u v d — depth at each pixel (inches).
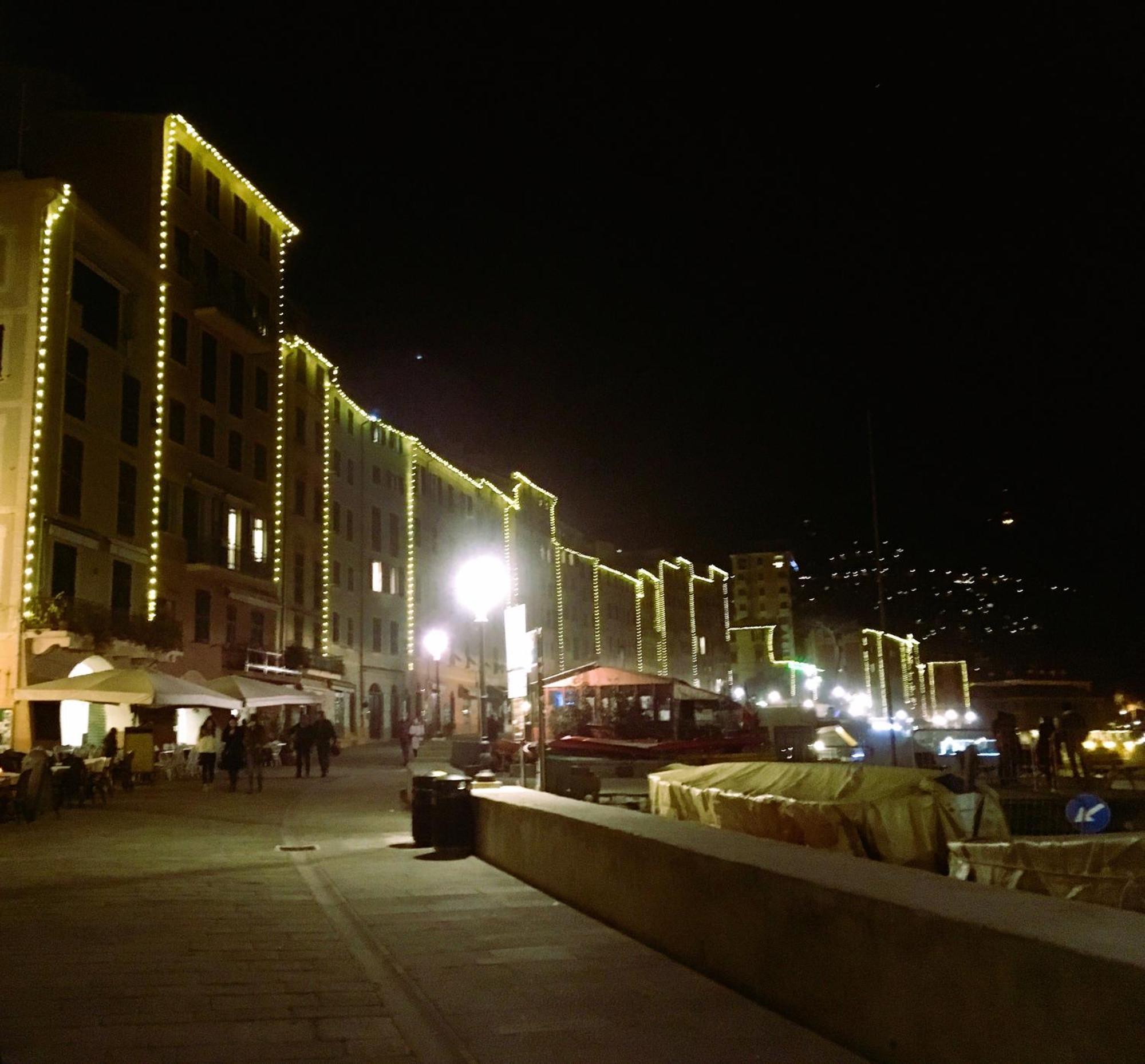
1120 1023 143.0
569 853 382.0
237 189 1599.4
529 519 3085.6
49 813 716.0
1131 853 272.4
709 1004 246.7
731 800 429.7
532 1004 251.3
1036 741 971.3
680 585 4458.7
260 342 1592.0
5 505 1091.3
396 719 2171.5
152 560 1310.3
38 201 1147.3
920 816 364.2
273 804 786.8
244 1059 214.2
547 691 1104.2
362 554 2086.6
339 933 335.3
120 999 257.6
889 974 196.4
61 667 1098.7
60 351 1148.5
